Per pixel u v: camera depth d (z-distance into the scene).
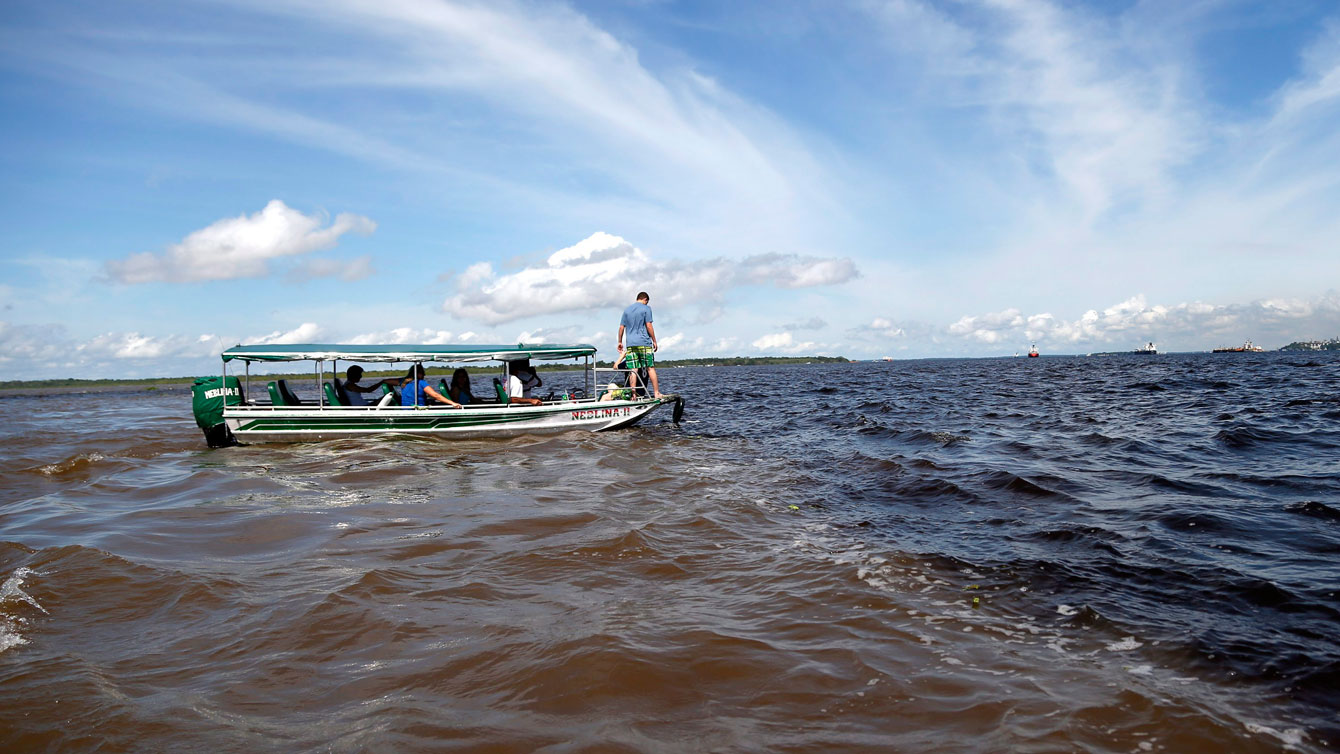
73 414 28.45
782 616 4.57
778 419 19.30
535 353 15.47
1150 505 7.38
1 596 5.07
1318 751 2.96
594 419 15.90
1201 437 12.36
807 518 7.36
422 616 4.63
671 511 7.61
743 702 3.45
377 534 6.76
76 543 6.50
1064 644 4.10
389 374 16.55
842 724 3.23
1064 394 26.64
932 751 2.99
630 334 16.91
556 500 8.27
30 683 3.78
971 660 3.90
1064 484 8.61
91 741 3.17
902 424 16.30
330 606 4.79
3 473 11.56
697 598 4.93
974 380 44.28
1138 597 4.83
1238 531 6.32
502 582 5.31
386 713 3.38
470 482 9.70
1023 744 3.03
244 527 7.16
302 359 14.24
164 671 3.92
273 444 14.23
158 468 11.71
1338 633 4.14
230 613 4.76
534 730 3.20
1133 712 3.30
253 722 3.34
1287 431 12.65
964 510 7.60
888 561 5.75
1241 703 3.38
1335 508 6.96
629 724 3.24
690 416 21.03
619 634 4.24
